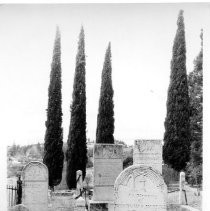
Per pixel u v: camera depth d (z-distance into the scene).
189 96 18.58
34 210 15.03
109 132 17.98
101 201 15.03
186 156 17.72
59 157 18.53
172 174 17.72
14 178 18.38
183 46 17.73
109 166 15.40
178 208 14.87
